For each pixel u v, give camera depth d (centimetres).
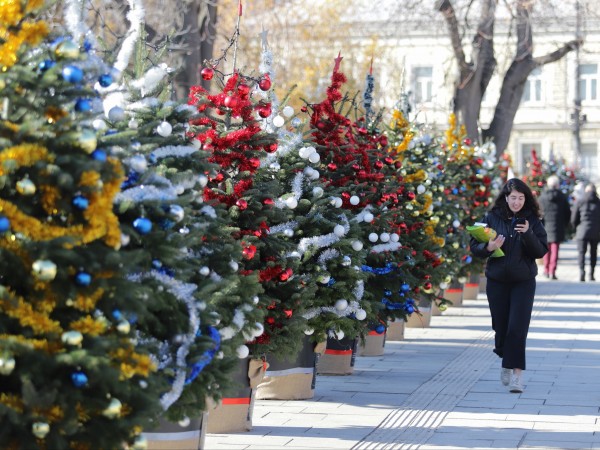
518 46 2864
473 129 2786
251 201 881
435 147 1612
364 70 3828
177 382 628
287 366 1061
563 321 1894
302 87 3472
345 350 1237
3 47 558
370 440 885
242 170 884
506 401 1083
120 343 571
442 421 976
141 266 617
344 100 1159
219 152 873
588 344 1573
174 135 712
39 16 590
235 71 898
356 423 957
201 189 738
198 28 2095
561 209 2880
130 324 601
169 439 728
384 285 1216
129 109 712
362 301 1062
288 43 3544
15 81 554
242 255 798
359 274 1035
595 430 941
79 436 556
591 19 3139
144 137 686
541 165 4256
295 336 931
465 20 2742
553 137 6694
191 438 739
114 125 670
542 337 1658
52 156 545
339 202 1035
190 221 688
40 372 541
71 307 566
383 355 1431
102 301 568
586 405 1063
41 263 530
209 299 687
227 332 742
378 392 1127
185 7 2081
